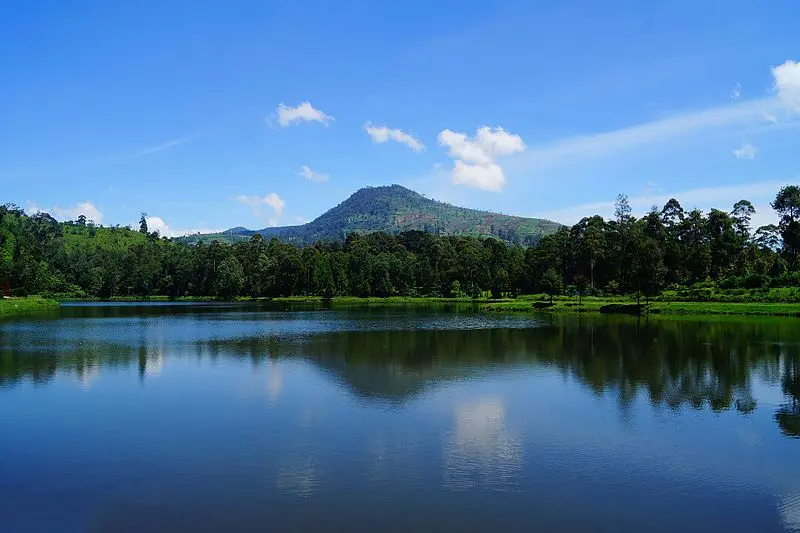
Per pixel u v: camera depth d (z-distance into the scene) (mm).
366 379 36812
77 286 183750
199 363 43625
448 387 34344
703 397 31797
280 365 42562
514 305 118875
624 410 28906
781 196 129250
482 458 21781
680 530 16266
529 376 37875
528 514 17094
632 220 134000
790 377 37406
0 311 110438
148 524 16547
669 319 82125
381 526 16266
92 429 25844
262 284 179500
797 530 16266
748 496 18531
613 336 61250
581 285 133000
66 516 17141
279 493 18562
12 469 20922
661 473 20406
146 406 29922
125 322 85875
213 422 26703
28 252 155125
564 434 24812
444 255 194375
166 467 20953
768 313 85812
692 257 126812
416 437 24297
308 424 26281
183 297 183125
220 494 18469
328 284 172500
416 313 107750
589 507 17609
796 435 24781
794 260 128000
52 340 59812
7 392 33562
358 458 21734
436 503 17766
